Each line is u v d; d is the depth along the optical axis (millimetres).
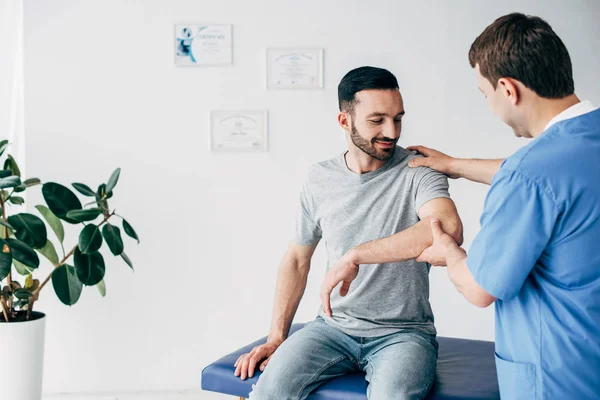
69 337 3211
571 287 1342
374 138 1916
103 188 2822
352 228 1984
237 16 3158
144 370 3248
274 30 3162
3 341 2682
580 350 1339
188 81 3178
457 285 1516
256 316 3258
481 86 1503
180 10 3156
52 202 2721
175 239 3223
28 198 3158
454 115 3201
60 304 3193
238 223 3229
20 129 3256
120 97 3172
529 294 1402
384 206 1955
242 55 3170
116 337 3232
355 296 1961
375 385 1711
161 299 3232
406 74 3184
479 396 1714
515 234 1343
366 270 1958
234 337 3262
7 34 3178
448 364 1980
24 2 3123
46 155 3170
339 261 1792
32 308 3051
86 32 3148
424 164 1967
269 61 3166
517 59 1373
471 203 3244
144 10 3150
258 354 2018
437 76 3186
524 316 1409
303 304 3246
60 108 3166
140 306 3229
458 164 1955
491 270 1379
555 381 1359
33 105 3156
